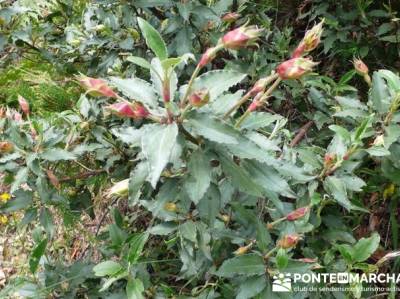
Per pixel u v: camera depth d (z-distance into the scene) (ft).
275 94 8.66
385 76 6.22
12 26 9.31
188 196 5.13
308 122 8.63
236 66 8.82
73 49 9.87
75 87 12.78
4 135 6.93
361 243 6.14
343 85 8.08
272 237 6.55
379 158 7.20
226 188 5.80
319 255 7.04
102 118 8.11
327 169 6.15
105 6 8.89
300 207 6.30
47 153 6.79
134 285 5.90
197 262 6.63
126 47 8.56
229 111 4.99
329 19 9.49
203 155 4.90
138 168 5.02
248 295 5.57
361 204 7.33
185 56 4.26
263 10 10.41
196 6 7.88
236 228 6.89
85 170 9.03
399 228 8.41
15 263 11.65
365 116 6.53
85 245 10.36
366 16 9.60
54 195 7.57
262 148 5.19
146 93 4.83
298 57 4.83
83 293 7.45
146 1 8.04
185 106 4.65
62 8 10.48
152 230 6.31
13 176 7.63
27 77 14.03
